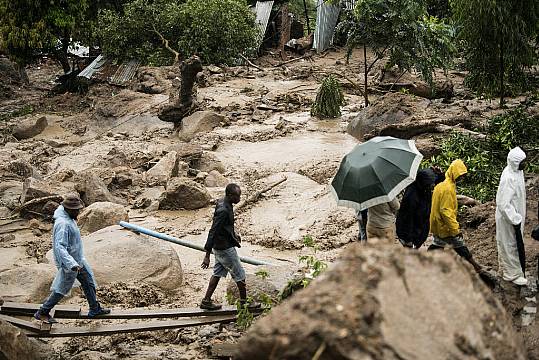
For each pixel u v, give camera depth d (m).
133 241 11.76
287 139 20.67
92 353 8.72
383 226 8.59
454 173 8.30
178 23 32.47
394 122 19.16
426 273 3.25
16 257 12.85
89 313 8.82
